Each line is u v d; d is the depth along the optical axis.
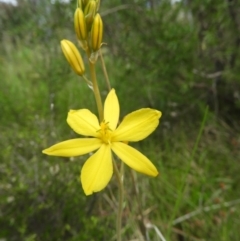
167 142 0.20
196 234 0.16
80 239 0.14
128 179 0.15
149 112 0.07
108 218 0.15
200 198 0.17
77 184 0.15
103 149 0.07
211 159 0.20
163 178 0.18
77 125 0.07
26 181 0.15
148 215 0.16
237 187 0.18
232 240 0.15
